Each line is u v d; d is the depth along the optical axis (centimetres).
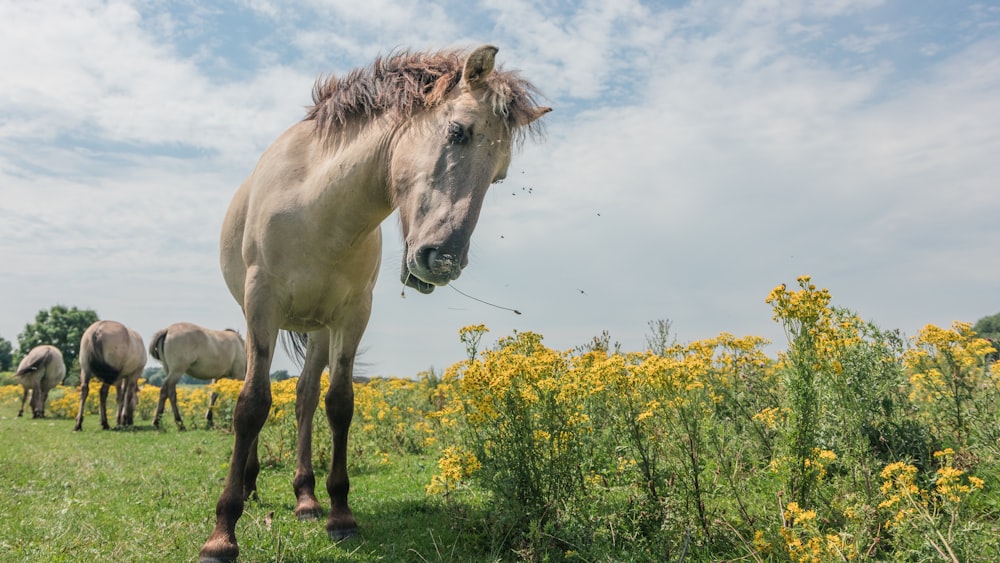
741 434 396
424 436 736
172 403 1282
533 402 333
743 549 293
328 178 343
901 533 255
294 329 414
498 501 336
